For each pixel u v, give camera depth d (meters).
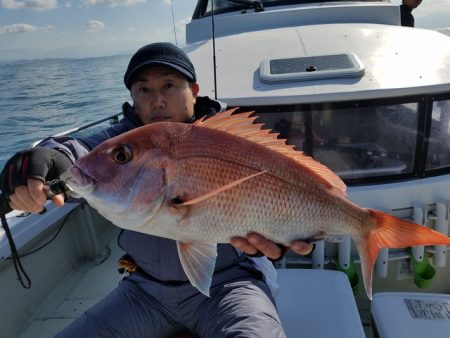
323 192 0.72
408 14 2.05
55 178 0.69
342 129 1.22
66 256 1.59
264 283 0.94
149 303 0.91
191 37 1.90
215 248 0.69
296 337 0.95
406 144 1.24
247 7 1.93
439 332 0.99
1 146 5.12
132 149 0.64
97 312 0.90
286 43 1.50
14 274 1.31
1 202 0.65
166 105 0.90
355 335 0.95
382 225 0.76
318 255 1.24
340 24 1.69
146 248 0.90
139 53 0.90
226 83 1.29
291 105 1.20
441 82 1.18
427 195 1.25
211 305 0.87
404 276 1.34
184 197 0.65
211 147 0.67
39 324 1.33
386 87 1.17
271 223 0.69
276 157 0.70
